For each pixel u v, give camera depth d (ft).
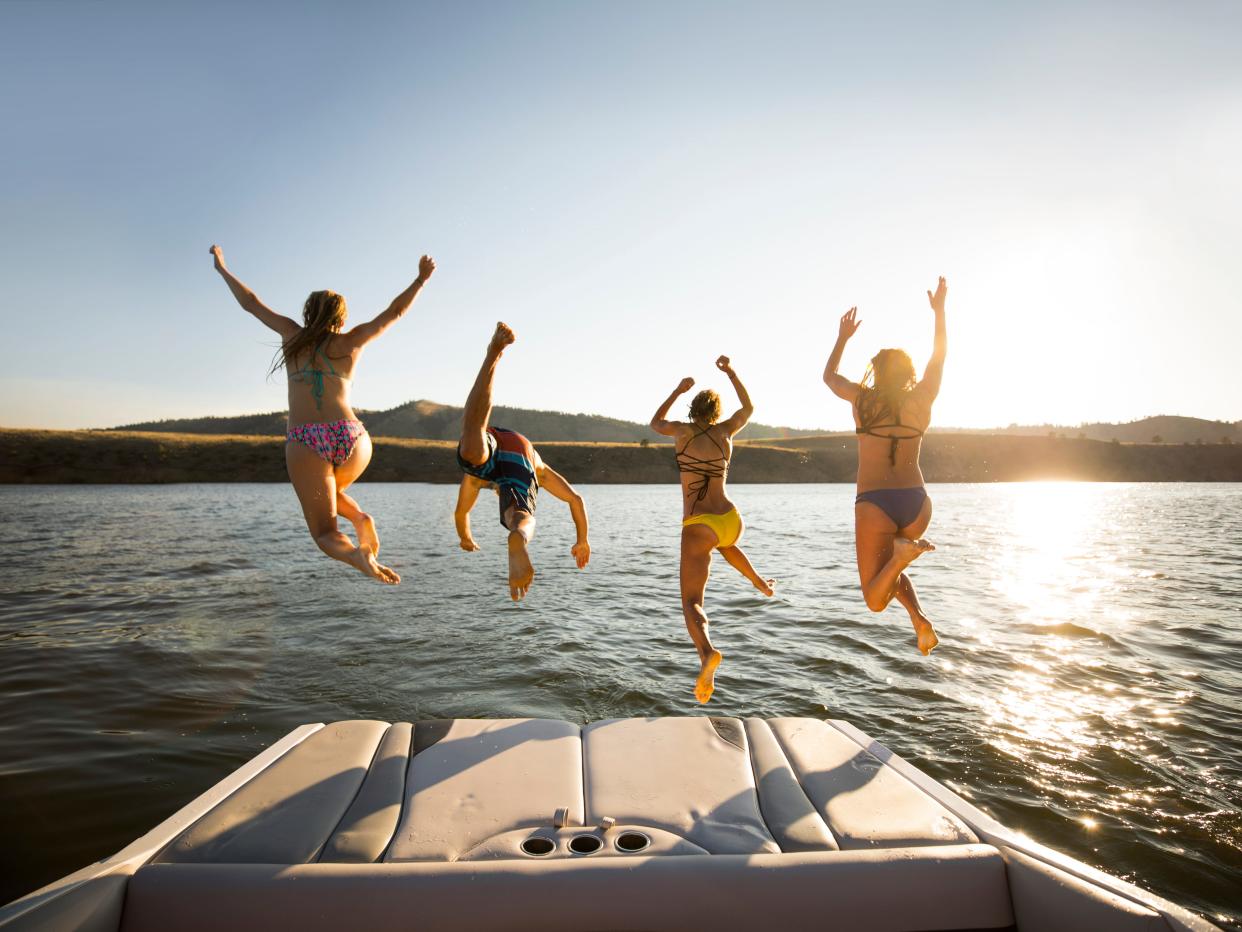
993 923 11.76
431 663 32.73
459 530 17.06
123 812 18.74
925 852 12.32
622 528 101.55
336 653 34.22
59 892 10.28
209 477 244.01
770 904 11.46
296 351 13.75
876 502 15.23
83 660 32.14
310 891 11.10
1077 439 468.75
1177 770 21.97
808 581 56.44
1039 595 50.85
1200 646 36.45
